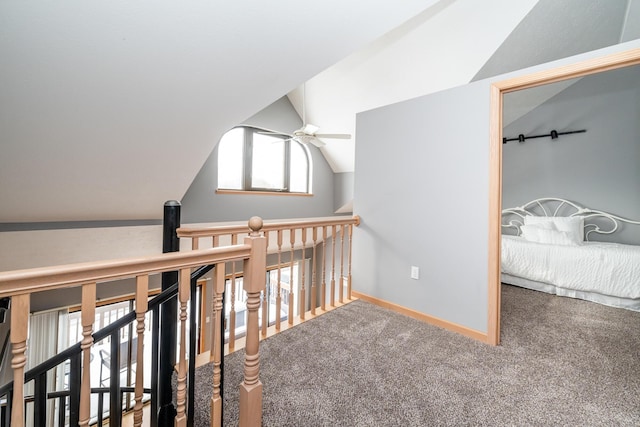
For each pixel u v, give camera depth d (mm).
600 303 3041
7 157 1914
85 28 1306
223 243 3596
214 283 1214
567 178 4027
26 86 1478
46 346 3264
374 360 1926
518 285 3658
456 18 2648
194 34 1501
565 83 3910
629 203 3596
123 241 3252
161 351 1532
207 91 1938
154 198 2994
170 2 1317
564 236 3590
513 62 2947
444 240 2371
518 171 4430
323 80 4109
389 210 2750
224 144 4535
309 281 6059
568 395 1596
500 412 1477
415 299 2578
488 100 2092
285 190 5258
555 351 2045
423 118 2479
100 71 1536
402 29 2898
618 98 3643
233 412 1492
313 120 4984
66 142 1943
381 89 3721
